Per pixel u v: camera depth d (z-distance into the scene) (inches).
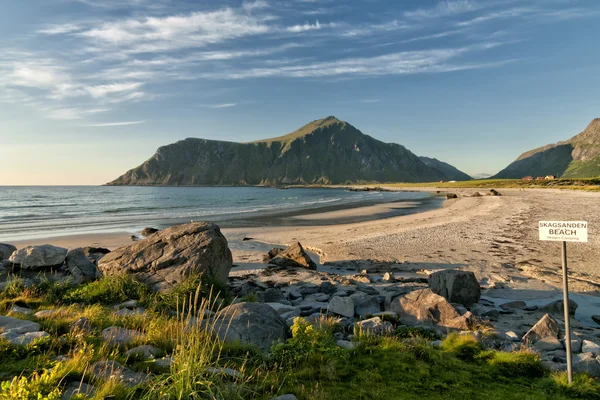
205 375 203.0
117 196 5036.9
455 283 493.7
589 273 690.2
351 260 849.5
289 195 5748.0
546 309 486.6
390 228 1376.7
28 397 166.4
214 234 500.7
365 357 273.6
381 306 455.2
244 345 266.7
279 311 422.3
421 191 6628.9
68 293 433.7
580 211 1743.4
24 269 502.6
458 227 1330.0
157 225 1663.4
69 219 1923.0
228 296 448.1
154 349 246.7
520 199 2847.0
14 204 3129.9
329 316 409.4
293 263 797.2
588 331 412.2
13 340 242.1
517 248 941.8
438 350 303.9
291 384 220.1
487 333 355.6
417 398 218.2
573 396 237.8
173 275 446.6
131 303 393.4
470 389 237.6
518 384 252.8
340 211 2361.0
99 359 224.4
